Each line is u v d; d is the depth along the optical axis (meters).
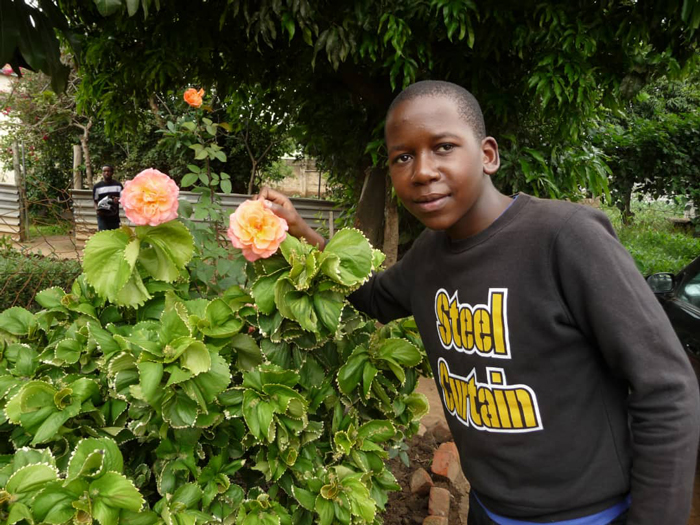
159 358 1.09
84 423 1.21
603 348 0.81
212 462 1.23
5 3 2.35
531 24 2.55
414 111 0.88
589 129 3.79
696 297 2.56
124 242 1.25
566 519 0.88
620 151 8.22
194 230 1.80
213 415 1.17
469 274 0.93
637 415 0.79
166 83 3.75
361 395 1.37
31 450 1.05
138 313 1.37
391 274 1.26
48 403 1.12
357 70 3.30
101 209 6.36
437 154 0.88
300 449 1.33
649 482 0.78
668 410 0.75
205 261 2.07
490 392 0.92
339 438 1.34
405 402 1.52
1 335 1.41
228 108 4.46
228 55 3.50
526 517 0.91
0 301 3.20
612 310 0.78
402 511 2.03
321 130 4.25
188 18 3.02
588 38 2.50
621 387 0.90
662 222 9.95
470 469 1.00
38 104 8.50
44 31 2.53
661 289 2.82
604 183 3.49
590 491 0.87
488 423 0.93
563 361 0.86
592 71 2.70
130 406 1.18
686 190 8.38
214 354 1.13
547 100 2.56
